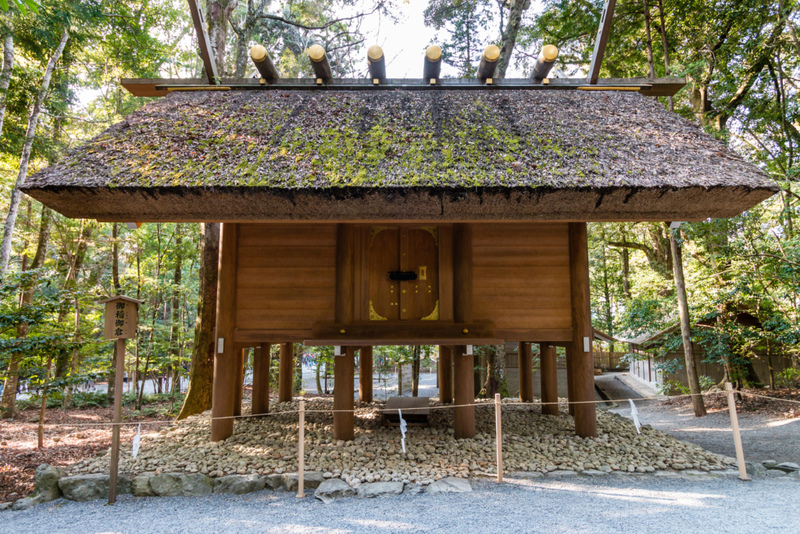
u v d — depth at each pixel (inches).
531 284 241.4
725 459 212.4
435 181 176.7
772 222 401.4
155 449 222.1
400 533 143.9
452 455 212.8
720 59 461.7
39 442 242.4
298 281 240.4
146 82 263.3
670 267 542.3
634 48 516.1
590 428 234.7
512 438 237.3
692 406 429.7
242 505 171.2
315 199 181.0
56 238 517.7
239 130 212.2
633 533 141.4
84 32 426.3
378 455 212.5
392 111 233.3
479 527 147.1
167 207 185.5
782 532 140.2
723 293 380.8
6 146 408.2
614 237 684.1
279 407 342.3
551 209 190.4
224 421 234.1
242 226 245.1
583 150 198.1
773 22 429.7
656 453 216.8
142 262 555.8
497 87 263.0
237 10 583.5
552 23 530.9
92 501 178.7
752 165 193.5
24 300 335.9
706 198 184.2
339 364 235.3
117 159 187.9
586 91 261.7
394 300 240.2
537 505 164.2
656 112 236.8
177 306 601.3
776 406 378.0
